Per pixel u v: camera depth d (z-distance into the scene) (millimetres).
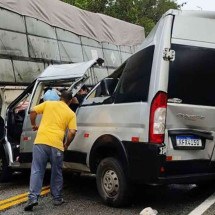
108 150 5195
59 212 4953
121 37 13469
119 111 5023
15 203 5484
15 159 6938
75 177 7465
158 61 4660
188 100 4746
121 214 4750
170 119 4660
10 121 7109
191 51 4781
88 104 5645
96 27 12414
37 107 5430
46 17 10727
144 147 4613
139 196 5625
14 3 9859
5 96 8875
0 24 9484
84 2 19266
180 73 4715
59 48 11000
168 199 5453
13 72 9664
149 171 4574
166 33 4691
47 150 5195
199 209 4797
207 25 4898
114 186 5016
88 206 5191
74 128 5305
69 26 11406
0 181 7219
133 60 5059
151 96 4633
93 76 10719
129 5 21734
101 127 5262
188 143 4742
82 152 5539
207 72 4852
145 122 4645
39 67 10352
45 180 7141
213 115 4859
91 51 11984
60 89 6652
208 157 4918
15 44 9797
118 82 5227
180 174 4723
